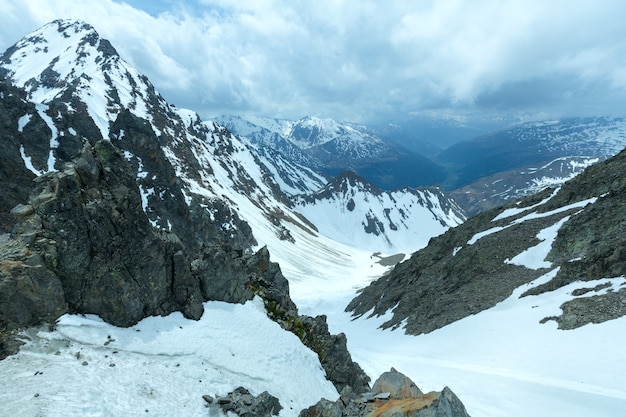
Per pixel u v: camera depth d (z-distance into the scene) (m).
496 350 46.56
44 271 26.62
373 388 21.08
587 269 53.78
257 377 30.52
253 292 42.97
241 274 40.84
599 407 29.48
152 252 32.44
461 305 66.06
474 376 41.16
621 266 49.97
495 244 78.31
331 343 42.41
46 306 26.39
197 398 25.33
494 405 33.72
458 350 51.41
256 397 26.56
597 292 48.31
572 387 33.47
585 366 36.28
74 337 26.22
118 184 32.25
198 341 31.30
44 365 23.19
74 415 19.83
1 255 26.23
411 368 49.06
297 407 29.55
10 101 111.81
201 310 34.78
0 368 22.19
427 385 42.00
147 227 32.88
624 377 32.53
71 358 24.47
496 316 56.38
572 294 51.12
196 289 35.31
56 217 28.48
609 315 43.00
